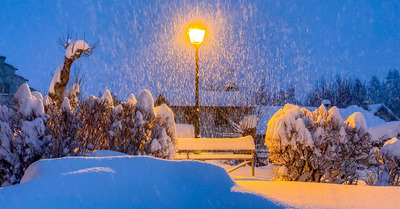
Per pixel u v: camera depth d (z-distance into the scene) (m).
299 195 4.74
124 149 7.71
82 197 3.60
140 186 4.00
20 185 3.76
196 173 4.49
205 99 32.12
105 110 8.04
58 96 9.64
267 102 34.09
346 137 7.89
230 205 3.87
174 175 4.37
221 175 4.55
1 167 6.62
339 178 7.70
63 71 9.71
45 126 6.79
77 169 4.23
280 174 8.04
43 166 4.24
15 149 6.57
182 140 11.82
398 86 79.25
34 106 6.84
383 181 7.57
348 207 4.10
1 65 31.06
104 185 3.88
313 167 7.79
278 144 8.09
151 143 7.91
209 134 31.88
